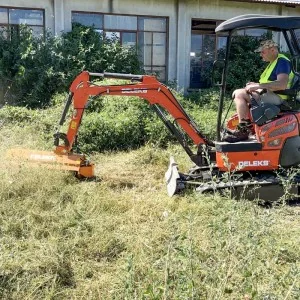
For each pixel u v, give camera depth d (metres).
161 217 4.57
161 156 7.18
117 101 8.88
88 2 13.08
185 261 2.93
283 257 3.61
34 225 4.21
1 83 11.75
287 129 5.11
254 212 3.19
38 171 5.42
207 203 4.70
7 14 12.49
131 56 12.54
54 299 3.13
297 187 5.06
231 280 2.81
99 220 4.37
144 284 3.09
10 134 7.93
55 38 12.03
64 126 7.89
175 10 14.09
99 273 3.48
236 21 4.98
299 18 5.00
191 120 5.72
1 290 3.13
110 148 7.86
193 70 15.09
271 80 5.16
